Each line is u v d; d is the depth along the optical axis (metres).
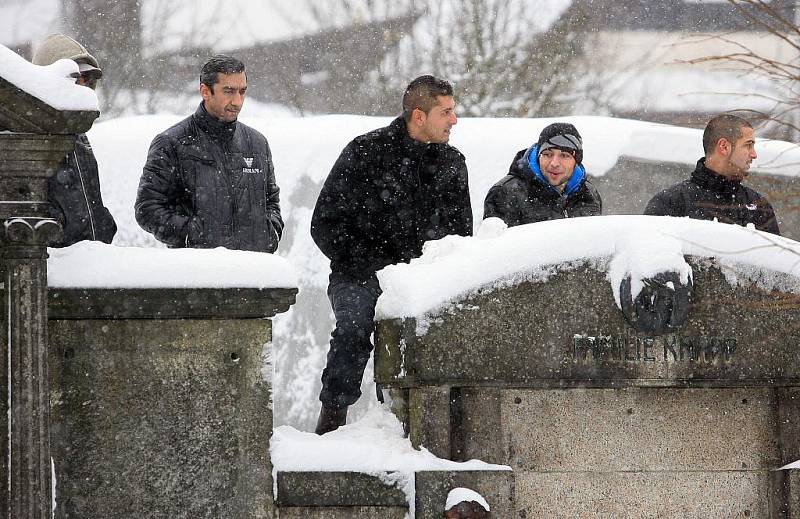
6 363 16.56
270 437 17.72
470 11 45.25
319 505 17.81
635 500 18.89
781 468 19.19
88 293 17.06
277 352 28.16
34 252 16.28
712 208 21.92
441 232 20.61
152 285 17.20
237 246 20.77
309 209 28.84
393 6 48.16
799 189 23.36
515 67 44.66
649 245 18.61
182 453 17.39
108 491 17.19
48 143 16.23
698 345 18.81
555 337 18.45
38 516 16.19
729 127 21.78
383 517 17.94
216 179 20.72
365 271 20.22
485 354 18.30
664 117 43.94
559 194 21.22
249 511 17.56
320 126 29.77
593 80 45.12
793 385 19.20
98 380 17.20
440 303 18.22
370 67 48.66
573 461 18.75
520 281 18.42
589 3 45.66
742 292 18.98
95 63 20.19
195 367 17.47
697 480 19.09
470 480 18.06
